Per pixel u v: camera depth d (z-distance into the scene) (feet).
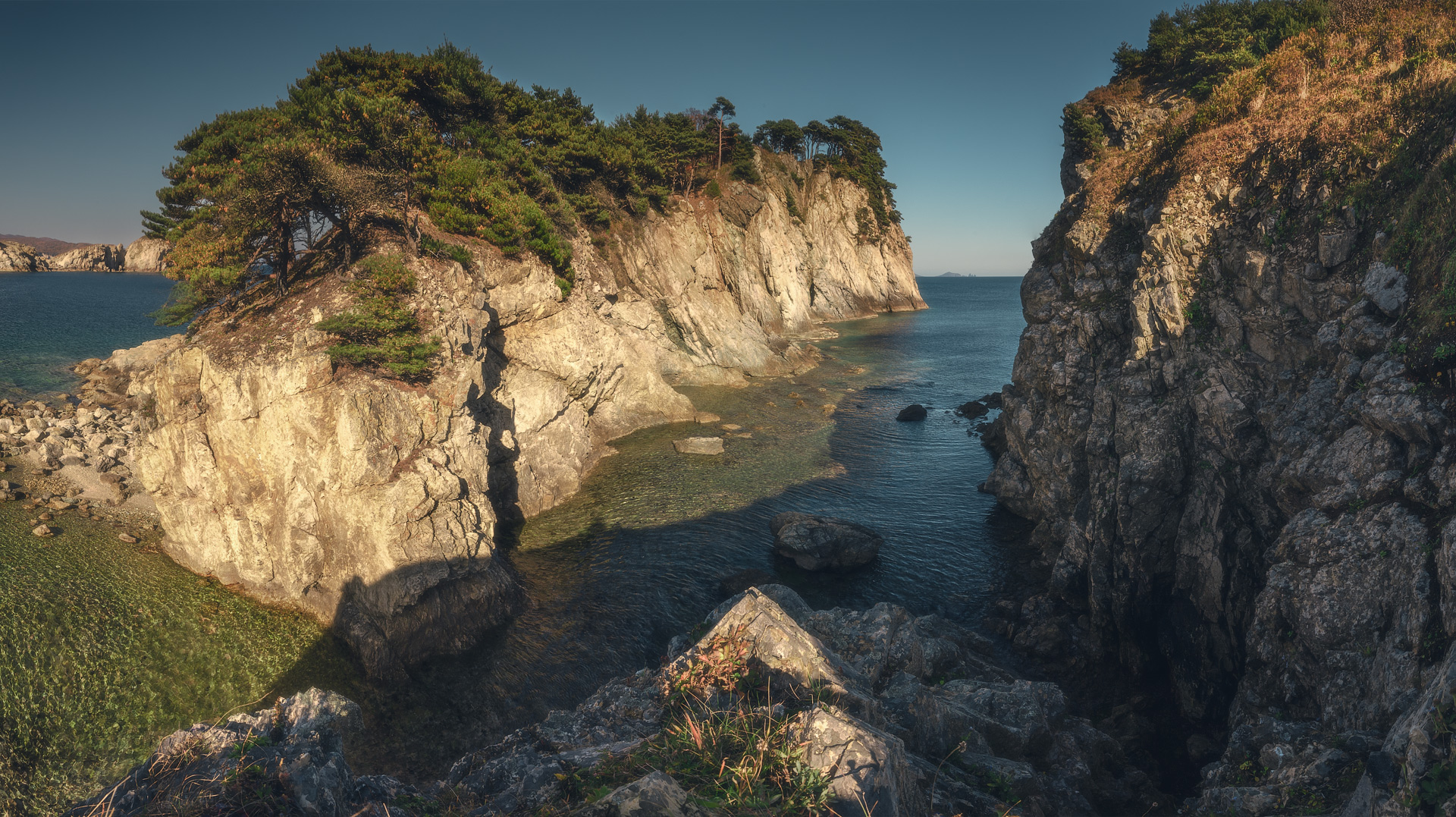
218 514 108.17
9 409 168.96
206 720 83.97
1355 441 61.46
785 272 453.99
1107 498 99.09
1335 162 78.43
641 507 152.56
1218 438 83.92
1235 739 59.52
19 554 106.32
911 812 27.63
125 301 441.27
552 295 170.91
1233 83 103.09
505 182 171.22
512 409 157.58
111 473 138.92
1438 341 54.90
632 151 292.81
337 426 100.01
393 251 125.80
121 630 94.27
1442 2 91.30
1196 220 91.61
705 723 29.53
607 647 102.06
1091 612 100.22
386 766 79.87
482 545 106.93
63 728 78.69
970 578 122.11
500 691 92.89
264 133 135.33
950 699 60.29
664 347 279.08
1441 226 59.88
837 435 207.21
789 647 38.24
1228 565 82.74
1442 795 26.04
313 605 104.78
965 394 266.57
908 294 635.25
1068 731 66.95
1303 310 77.87
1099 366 112.57
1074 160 164.04
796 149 524.93
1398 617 50.21
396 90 152.87
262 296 124.88
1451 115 69.67
